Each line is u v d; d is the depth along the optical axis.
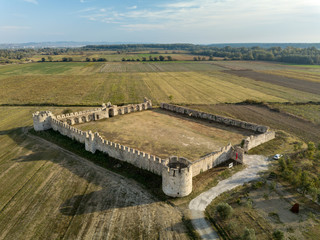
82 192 40.06
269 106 93.00
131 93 119.94
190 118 79.75
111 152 51.28
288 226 31.95
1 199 38.22
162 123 74.06
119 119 78.81
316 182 39.78
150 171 45.06
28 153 54.41
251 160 50.38
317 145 57.34
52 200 37.97
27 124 74.12
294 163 48.25
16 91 124.94
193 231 31.50
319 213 34.47
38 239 30.31
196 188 40.75
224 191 39.88
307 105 94.12
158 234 31.11
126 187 41.47
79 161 50.88
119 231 31.58
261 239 29.89
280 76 166.88
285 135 63.59
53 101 104.12
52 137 62.72
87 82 150.12
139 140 59.84
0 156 52.97
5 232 31.44
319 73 177.00
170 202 37.38
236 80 155.38
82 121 75.81
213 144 57.31
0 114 85.81
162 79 161.62
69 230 31.78
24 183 42.66
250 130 66.94
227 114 85.12
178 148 54.91
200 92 121.75
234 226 31.84
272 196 38.44
